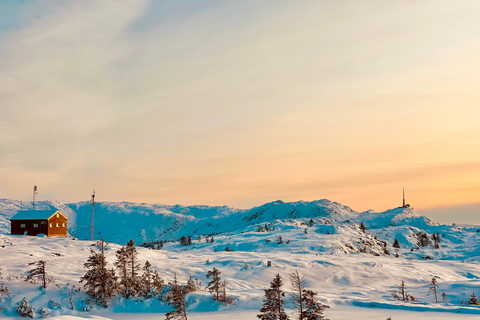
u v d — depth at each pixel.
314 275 104.19
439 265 139.12
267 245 183.75
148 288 68.88
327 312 62.25
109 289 63.25
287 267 109.69
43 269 63.25
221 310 63.59
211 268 103.56
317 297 74.69
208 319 54.28
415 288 92.06
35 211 119.81
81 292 63.38
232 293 72.62
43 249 94.81
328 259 129.25
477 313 59.81
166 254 129.62
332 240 189.62
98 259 64.25
